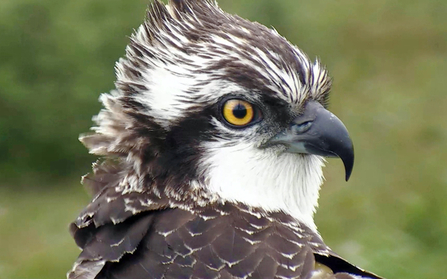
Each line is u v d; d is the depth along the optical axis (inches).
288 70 262.7
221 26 265.0
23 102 884.6
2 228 791.1
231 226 242.5
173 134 257.0
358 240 599.5
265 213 257.6
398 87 1127.6
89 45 883.4
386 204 741.3
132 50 266.8
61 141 899.4
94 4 891.4
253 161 261.6
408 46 1277.1
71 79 888.9
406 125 994.1
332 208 743.7
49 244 759.1
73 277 239.6
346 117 1034.1
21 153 900.0
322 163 292.2
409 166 861.8
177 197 252.4
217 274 228.8
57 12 882.1
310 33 1148.5
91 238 251.9
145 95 260.4
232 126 258.4
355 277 239.1
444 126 983.0
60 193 871.1
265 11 1008.9
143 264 234.1
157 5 268.8
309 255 238.5
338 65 1197.1
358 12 1382.9
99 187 271.0
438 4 1409.9
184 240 236.4
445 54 1238.9
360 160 890.1
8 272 705.6
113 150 264.5
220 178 257.1
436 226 614.9
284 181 269.7
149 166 256.8
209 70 254.2
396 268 530.3
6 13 873.5
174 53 257.9
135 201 250.8
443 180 769.6
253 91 257.0
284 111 264.4
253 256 233.3
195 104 255.4
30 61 883.4
